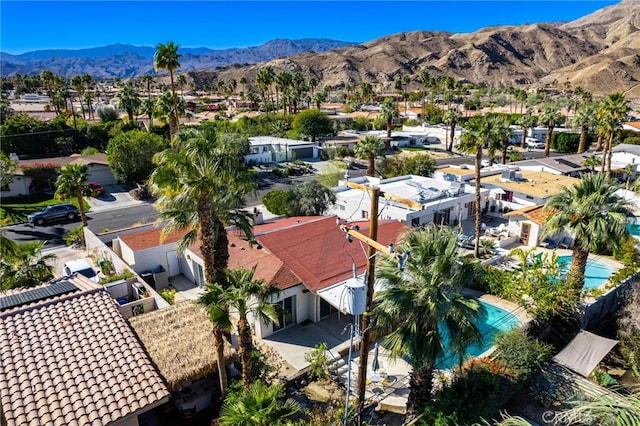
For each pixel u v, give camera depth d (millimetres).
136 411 12008
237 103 149125
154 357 15578
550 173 47719
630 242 30781
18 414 11461
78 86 103312
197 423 15445
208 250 17984
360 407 14391
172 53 37812
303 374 17641
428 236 14211
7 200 45000
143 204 44688
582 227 20906
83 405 11953
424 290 13016
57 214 39281
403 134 89812
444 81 133625
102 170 51688
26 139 64750
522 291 22578
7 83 177250
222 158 16875
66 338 14375
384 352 19672
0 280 21781
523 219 34406
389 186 40344
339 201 37812
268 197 40875
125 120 80312
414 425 14297
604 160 48750
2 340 13977
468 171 47375
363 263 23688
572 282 21875
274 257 23172
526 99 133875
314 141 80688
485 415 14375
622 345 19688
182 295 25625
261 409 11859
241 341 14664
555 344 20719
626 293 22500
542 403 16203
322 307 22375
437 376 16562
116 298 23797
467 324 13195
